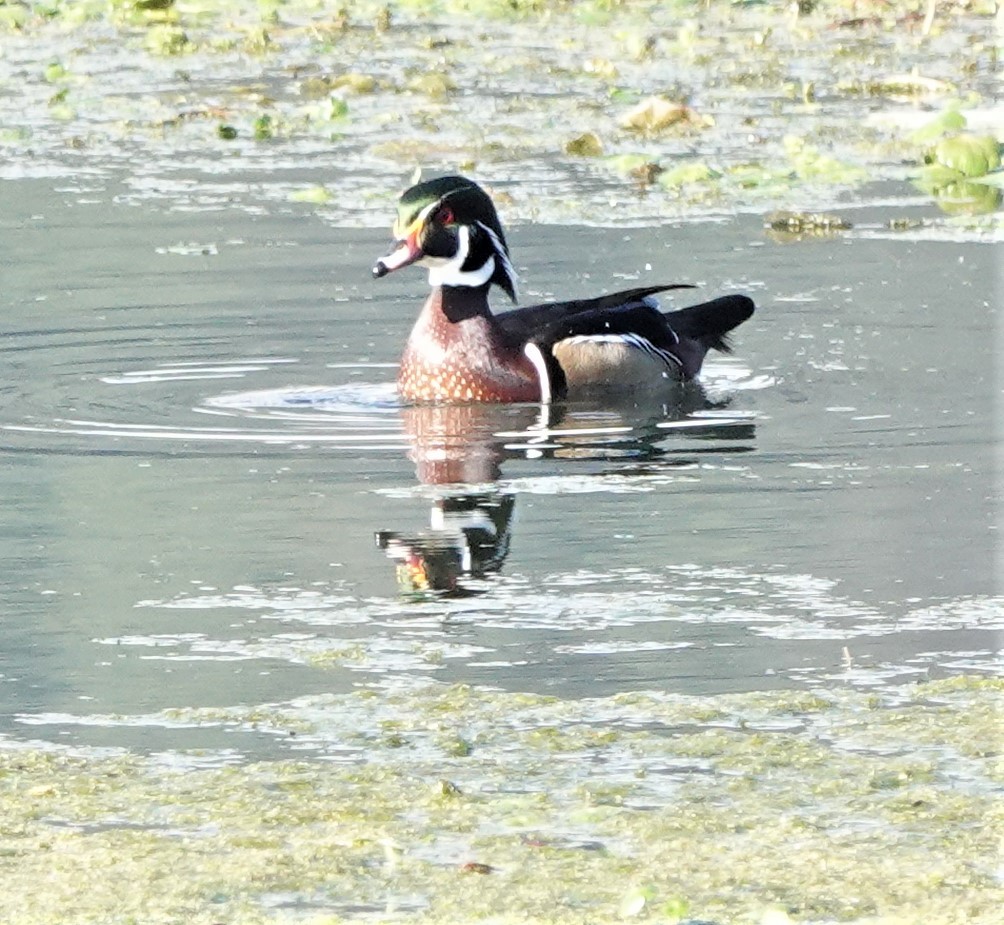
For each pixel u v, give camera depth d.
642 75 30.14
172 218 22.02
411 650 10.88
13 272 19.73
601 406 16.19
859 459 14.38
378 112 27.92
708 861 8.41
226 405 15.92
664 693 10.22
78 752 9.59
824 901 8.04
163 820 8.85
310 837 8.66
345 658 10.77
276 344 17.56
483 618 11.35
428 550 12.52
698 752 9.51
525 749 9.58
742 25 33.88
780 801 8.97
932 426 15.16
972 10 34.12
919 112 27.12
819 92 28.77
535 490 13.79
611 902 8.05
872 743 9.58
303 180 23.94
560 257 20.39
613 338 16.59
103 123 27.39
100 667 10.68
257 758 9.51
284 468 14.32
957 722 9.80
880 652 10.75
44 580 12.08
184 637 11.12
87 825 8.80
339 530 12.95
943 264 19.92
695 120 26.62
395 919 7.92
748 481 13.91
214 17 35.66
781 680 10.38
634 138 26.20
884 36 32.66
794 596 11.63
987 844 8.53
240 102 28.69
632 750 9.54
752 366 17.00
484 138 26.20
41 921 7.93
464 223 16.44
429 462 14.48
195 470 14.26
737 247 20.73
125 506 13.48
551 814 8.87
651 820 8.78
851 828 8.71
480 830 8.73
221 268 19.89
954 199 22.84
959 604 11.45
